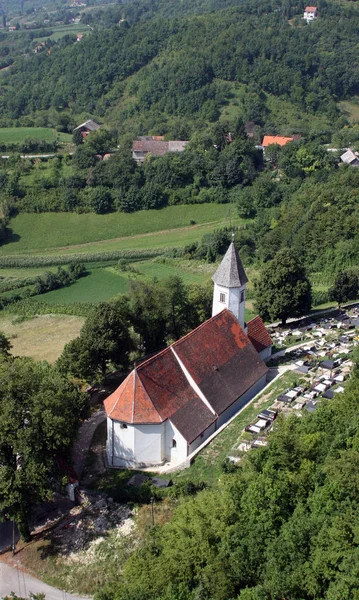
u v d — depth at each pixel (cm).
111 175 19688
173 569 5172
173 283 10550
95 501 7056
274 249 15900
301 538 4894
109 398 7700
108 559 6338
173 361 7838
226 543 5188
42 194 19475
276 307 11412
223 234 16488
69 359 8994
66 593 6144
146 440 7431
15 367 6994
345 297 12269
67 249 17762
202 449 7500
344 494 5241
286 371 9306
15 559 6588
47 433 6494
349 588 4391
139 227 18725
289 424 6612
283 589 4631
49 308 13612
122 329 9388
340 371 9138
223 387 8156
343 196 16038
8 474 6397
